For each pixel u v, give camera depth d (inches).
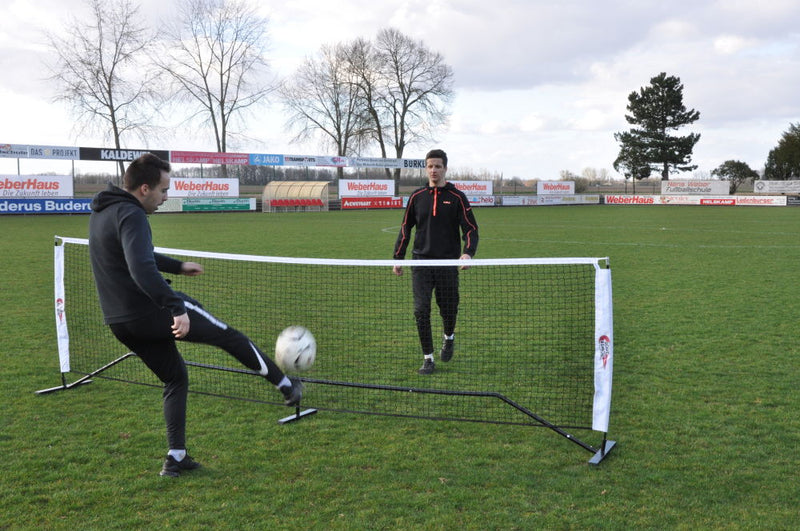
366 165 1649.9
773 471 136.9
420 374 209.9
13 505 122.6
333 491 128.2
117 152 1278.3
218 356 236.4
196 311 131.6
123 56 1679.4
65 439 156.4
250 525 114.7
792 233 807.1
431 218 213.5
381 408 179.5
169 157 1353.3
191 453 147.9
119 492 128.1
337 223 1035.9
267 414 175.0
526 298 332.8
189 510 120.7
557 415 169.9
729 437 156.3
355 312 311.0
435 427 164.4
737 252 582.2
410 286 383.2
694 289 375.9
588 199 2037.4
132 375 210.7
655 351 237.6
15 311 313.0
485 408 178.1
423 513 118.7
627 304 328.5
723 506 121.3
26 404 182.4
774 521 115.3
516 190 2137.1
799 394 188.1
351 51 2086.6
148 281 117.3
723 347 242.4
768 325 279.0
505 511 119.3
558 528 113.3
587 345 244.7
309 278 412.8
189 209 1365.7
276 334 267.1
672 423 165.8
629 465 140.3
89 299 341.1
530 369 215.0
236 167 1550.2
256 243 675.4
